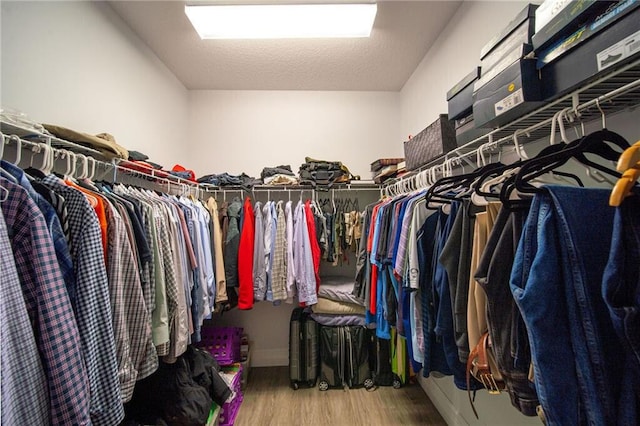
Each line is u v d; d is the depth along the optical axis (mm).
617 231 453
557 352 495
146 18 1822
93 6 1575
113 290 898
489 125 1039
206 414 1489
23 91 1177
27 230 639
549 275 510
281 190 2578
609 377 485
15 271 592
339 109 2879
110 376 794
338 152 2879
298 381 2264
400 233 1344
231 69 2447
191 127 2793
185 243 1445
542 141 1120
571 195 541
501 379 723
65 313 664
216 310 2076
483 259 677
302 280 2150
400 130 2881
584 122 910
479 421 1507
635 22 573
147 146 2092
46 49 1283
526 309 516
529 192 575
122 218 975
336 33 1947
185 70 2451
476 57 1600
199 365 1709
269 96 2846
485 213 792
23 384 575
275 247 2188
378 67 2451
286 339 2736
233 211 2238
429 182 1600
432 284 1034
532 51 832
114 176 1291
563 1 711
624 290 446
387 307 1555
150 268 1086
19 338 578
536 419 1112
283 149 2850
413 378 2289
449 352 937
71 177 994
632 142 819
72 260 771
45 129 977
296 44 2111
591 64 669
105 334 797
